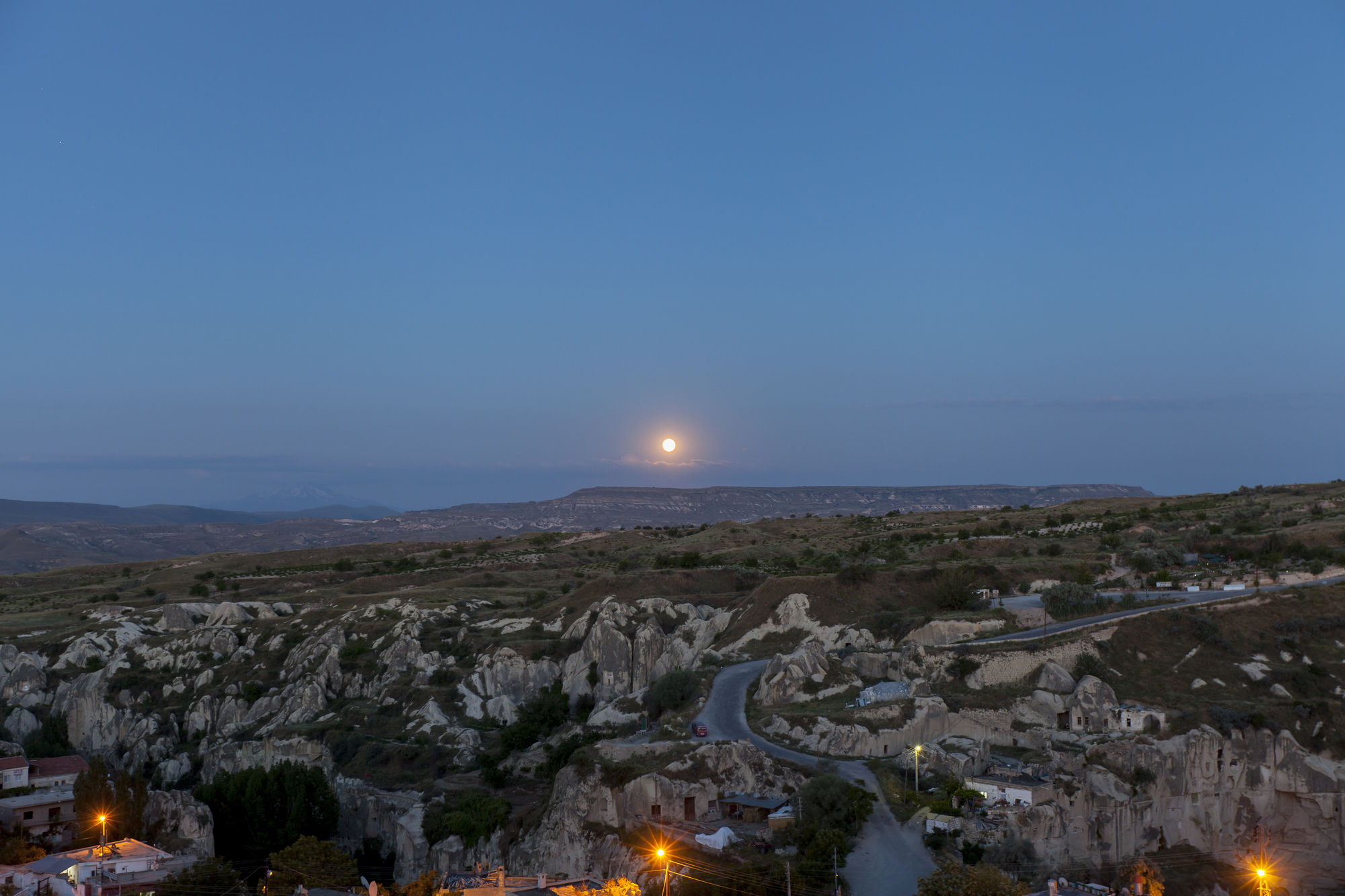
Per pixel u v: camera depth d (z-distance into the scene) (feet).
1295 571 488.85
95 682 545.85
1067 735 361.71
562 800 333.83
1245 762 348.18
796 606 490.90
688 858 286.66
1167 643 411.13
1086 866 303.27
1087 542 632.79
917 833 296.92
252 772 402.72
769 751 354.33
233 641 591.37
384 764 448.65
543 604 639.76
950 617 449.48
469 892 278.46
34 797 391.04
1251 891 315.37
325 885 312.91
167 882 305.94
